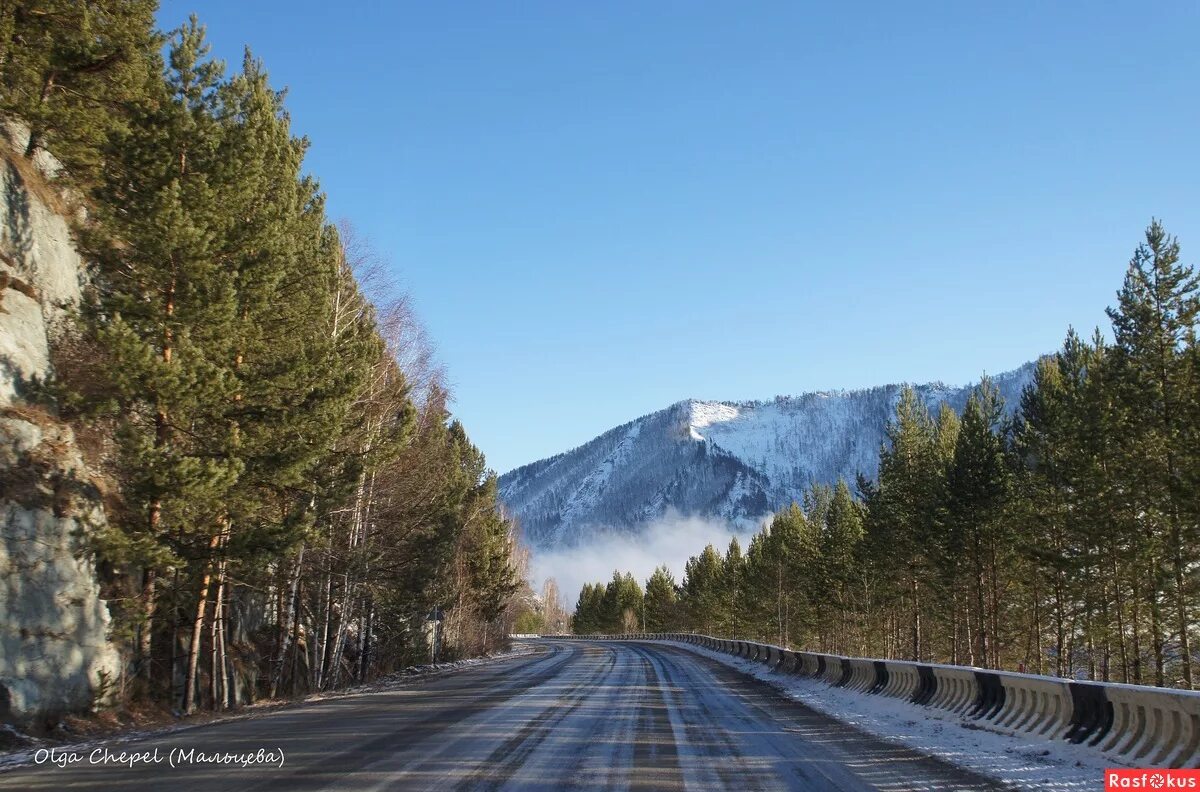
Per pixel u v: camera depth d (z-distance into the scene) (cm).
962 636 5206
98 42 2061
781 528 8081
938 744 1251
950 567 4400
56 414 1800
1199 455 2677
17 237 1881
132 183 1738
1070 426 3394
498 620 7394
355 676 3434
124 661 1772
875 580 6009
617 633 14512
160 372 1597
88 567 1661
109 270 1789
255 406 1875
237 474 1694
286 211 2073
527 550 8406
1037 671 4719
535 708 1652
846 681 2359
